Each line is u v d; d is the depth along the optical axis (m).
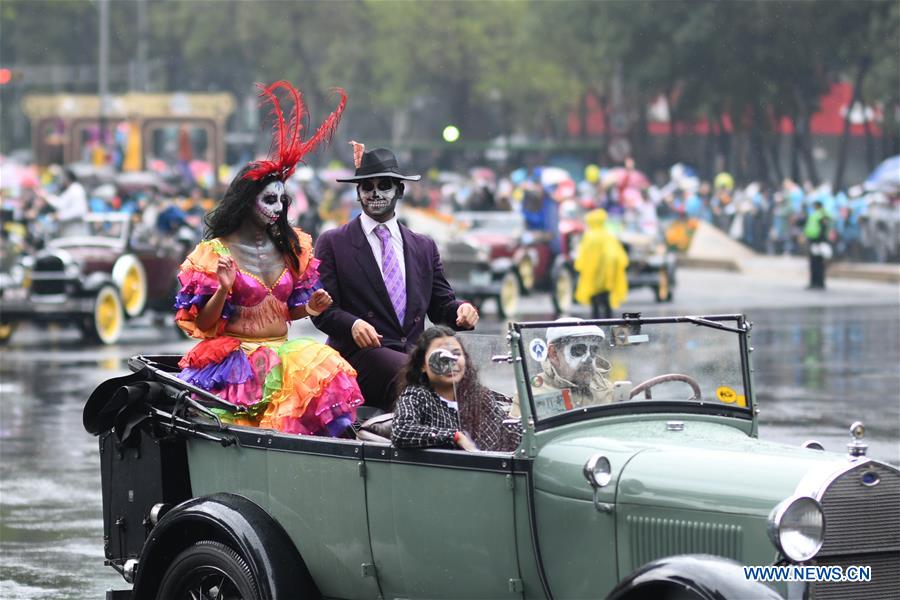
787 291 59.19
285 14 119.38
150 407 11.73
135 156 77.88
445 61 115.38
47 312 37.34
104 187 60.56
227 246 11.64
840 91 98.38
